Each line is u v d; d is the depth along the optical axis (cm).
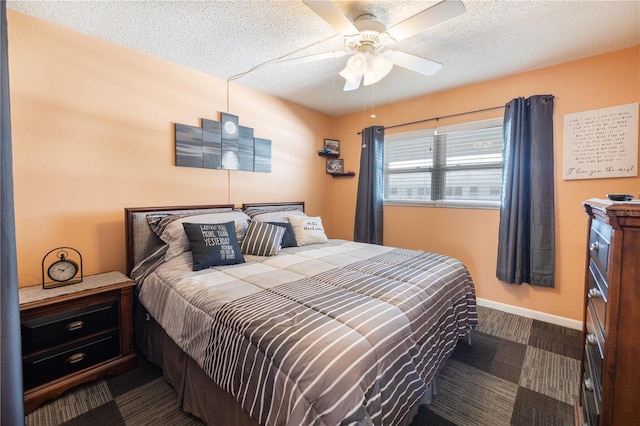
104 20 191
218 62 253
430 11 143
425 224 339
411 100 344
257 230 247
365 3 172
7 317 115
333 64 254
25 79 185
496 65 254
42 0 171
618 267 83
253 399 107
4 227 114
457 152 316
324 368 96
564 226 252
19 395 120
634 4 171
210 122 279
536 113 255
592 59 236
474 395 169
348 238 412
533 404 161
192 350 144
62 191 202
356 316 123
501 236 276
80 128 208
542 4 172
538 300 268
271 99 336
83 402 161
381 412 103
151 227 229
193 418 150
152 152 245
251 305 135
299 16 185
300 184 376
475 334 241
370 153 370
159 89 246
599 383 101
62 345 167
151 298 187
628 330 83
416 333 135
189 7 177
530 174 261
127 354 190
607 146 231
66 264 189
